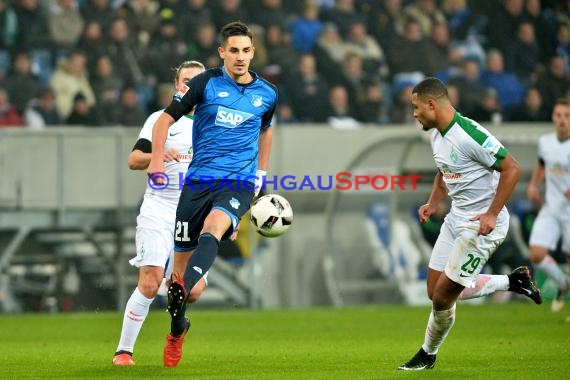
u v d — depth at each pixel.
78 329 41.94
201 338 36.50
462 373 22.64
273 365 25.58
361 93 69.69
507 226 23.86
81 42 65.69
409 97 70.19
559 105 43.06
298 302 57.66
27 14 65.75
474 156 22.94
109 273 58.12
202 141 24.34
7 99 61.34
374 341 34.06
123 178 56.25
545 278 53.25
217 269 56.38
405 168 57.69
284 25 71.25
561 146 43.62
